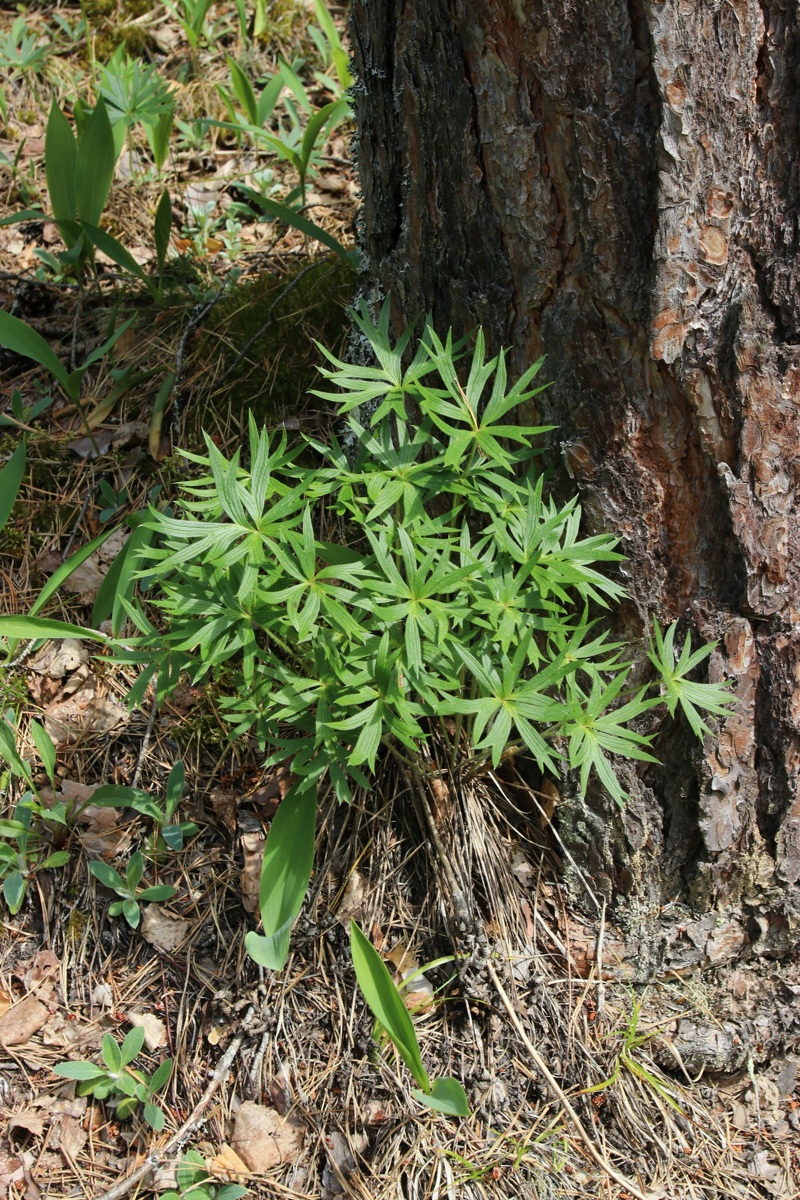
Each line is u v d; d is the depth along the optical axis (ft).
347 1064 7.06
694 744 7.02
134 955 7.19
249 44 9.44
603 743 6.59
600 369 6.74
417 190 6.86
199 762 7.39
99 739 7.45
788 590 6.86
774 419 6.70
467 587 6.63
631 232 6.57
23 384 8.13
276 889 6.84
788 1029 7.26
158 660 6.73
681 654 6.86
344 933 7.18
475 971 7.12
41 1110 7.00
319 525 7.56
